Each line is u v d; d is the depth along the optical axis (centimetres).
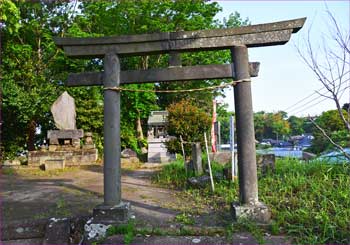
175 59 564
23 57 1784
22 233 538
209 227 505
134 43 558
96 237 499
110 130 553
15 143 1784
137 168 1355
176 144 1118
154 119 1708
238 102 542
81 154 1420
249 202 525
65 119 1488
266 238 459
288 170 820
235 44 546
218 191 750
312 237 448
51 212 622
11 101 1521
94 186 905
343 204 546
